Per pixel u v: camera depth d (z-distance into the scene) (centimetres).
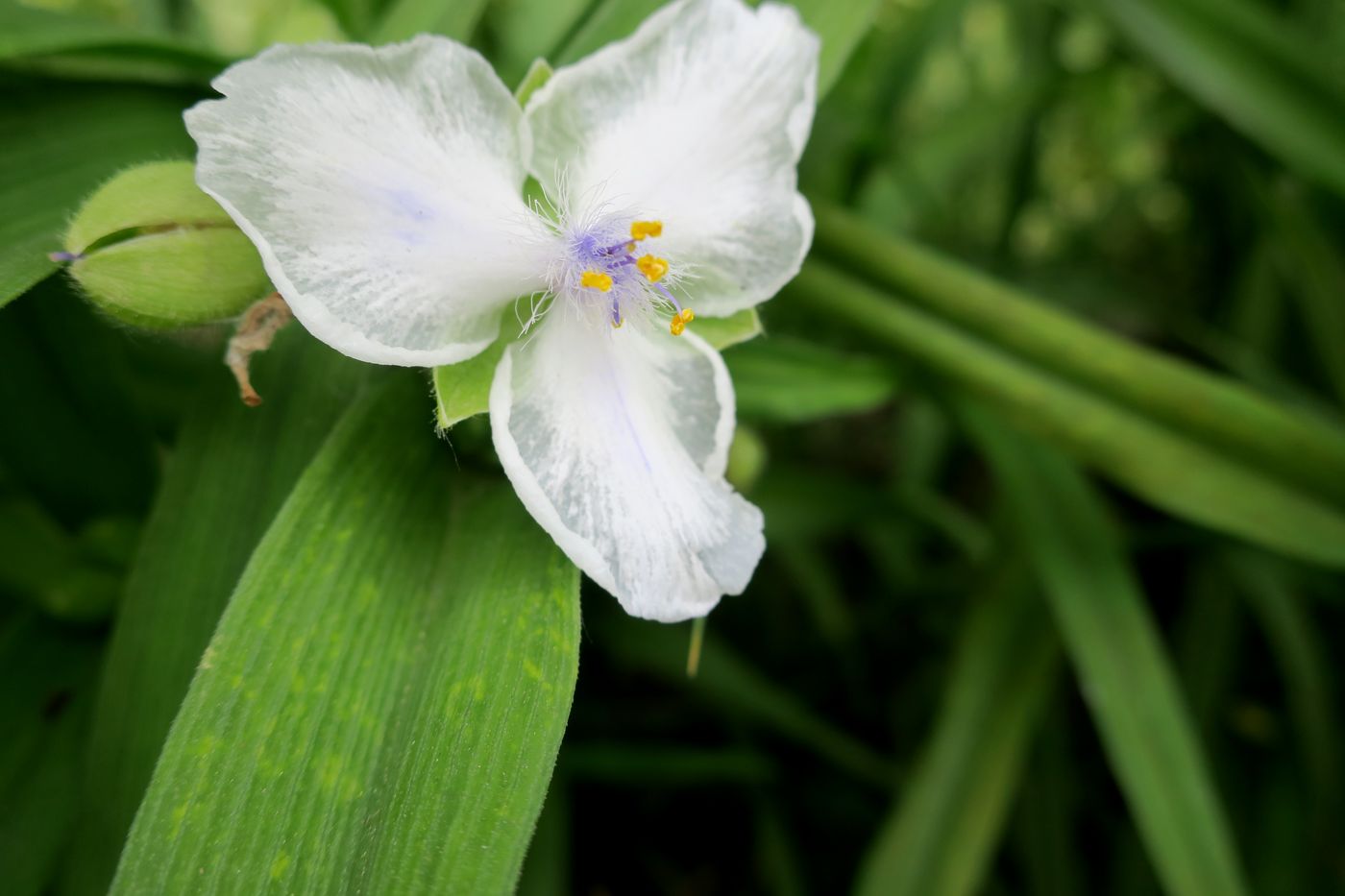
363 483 11
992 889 16
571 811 16
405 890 10
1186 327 20
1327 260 16
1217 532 16
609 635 15
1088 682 14
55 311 12
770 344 13
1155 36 15
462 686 10
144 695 11
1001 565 15
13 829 12
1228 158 19
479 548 11
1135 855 16
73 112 12
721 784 17
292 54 10
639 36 11
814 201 14
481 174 11
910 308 14
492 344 11
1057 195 27
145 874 10
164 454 13
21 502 12
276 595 10
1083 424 13
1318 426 13
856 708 17
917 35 17
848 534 20
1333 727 15
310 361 12
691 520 11
